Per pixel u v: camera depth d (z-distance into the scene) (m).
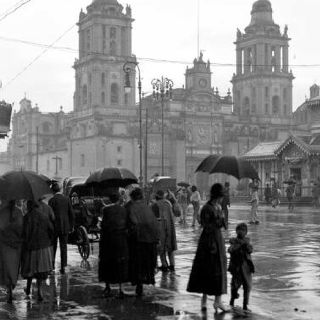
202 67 115.88
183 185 36.62
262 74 123.50
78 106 115.62
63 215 16.53
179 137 109.81
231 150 116.38
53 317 11.27
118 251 12.97
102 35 111.00
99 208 21.20
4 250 12.73
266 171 66.38
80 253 19.69
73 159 113.88
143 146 108.19
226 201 31.31
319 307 11.94
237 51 131.12
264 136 120.00
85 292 13.71
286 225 32.75
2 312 11.76
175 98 112.81
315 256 19.45
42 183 12.65
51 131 137.50
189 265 17.77
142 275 13.12
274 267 17.09
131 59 111.38
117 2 112.81
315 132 62.53
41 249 12.80
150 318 11.05
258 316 11.14
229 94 119.38
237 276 11.76
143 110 110.69
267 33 124.75
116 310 11.78
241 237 11.82
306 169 60.19
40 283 12.87
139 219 13.10
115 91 111.19
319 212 46.84
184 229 31.31
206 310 11.63
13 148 146.62
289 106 125.56
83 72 113.94
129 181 19.16
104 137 106.31
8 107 29.81
